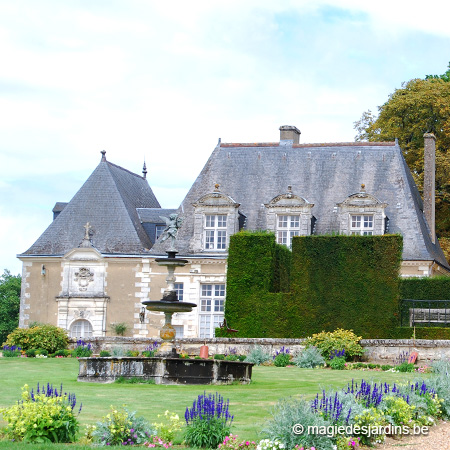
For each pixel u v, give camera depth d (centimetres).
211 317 3622
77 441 1334
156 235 3884
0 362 2672
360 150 3797
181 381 2033
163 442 1334
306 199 3728
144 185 4341
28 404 1339
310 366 2664
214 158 3925
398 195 3644
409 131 4544
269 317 3203
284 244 3559
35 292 3750
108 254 3697
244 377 2100
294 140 3956
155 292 3666
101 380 2061
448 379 1722
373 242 3139
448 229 4519
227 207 3656
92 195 3888
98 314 3678
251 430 1434
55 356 2969
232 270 3288
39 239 3819
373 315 3097
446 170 4288
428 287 3194
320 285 3162
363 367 2602
